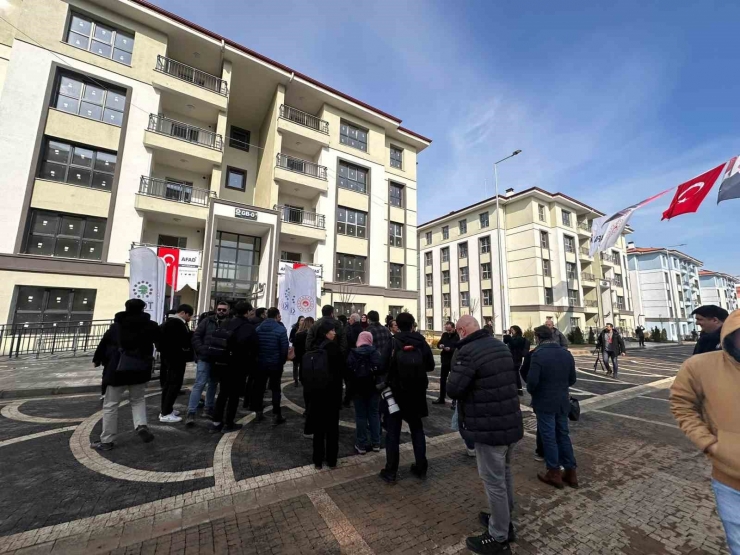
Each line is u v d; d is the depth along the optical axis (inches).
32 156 475.2
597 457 166.2
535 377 138.1
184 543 95.1
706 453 65.5
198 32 608.4
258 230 650.8
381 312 778.2
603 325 1311.5
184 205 568.1
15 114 470.9
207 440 172.1
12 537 94.8
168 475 134.3
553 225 1214.3
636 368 533.0
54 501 113.6
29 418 197.5
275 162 683.4
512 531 99.1
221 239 653.3
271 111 734.5
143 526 102.2
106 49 554.3
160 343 191.6
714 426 66.4
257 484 129.0
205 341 193.9
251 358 189.9
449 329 275.6
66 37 522.3
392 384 140.3
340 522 106.7
